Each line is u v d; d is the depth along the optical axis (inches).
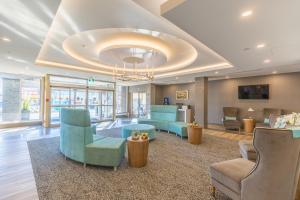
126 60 209.8
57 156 152.9
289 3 76.7
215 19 92.5
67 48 184.2
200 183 106.9
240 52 154.2
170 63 245.8
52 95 320.8
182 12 85.1
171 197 91.3
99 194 93.3
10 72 290.5
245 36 116.6
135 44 165.2
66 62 242.2
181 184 105.4
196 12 85.0
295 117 121.6
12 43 142.8
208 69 256.4
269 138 66.4
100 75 317.1
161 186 102.7
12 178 111.0
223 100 351.6
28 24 106.6
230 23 97.1
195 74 290.5
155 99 466.3
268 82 290.0
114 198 89.7
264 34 112.9
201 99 317.1
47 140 211.6
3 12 91.5
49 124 312.5
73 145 135.9
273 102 284.5
